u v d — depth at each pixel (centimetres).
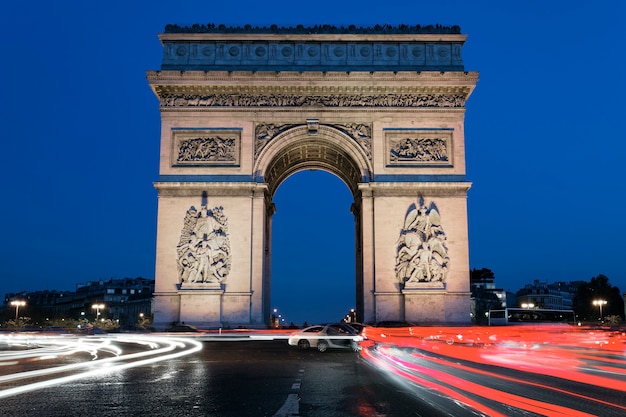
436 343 7444
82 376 3844
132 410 2603
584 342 8250
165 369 4309
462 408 2544
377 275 8950
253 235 9025
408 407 2597
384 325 8375
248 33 9406
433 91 9350
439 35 9419
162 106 9281
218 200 9100
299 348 6619
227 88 9281
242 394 3066
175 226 9019
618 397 2800
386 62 9400
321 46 9444
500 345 7362
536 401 2684
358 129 9300
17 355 5641
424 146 9262
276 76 9231
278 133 9256
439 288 8838
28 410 2603
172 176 9125
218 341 7925
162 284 8900
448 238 9044
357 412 2500
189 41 9394
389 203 9112
